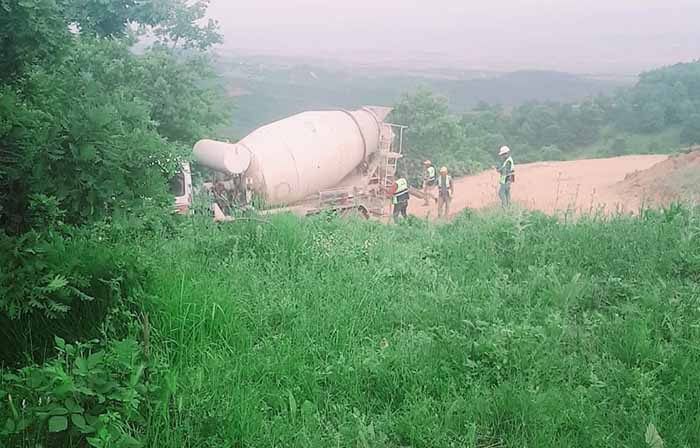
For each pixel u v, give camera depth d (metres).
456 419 4.00
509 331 4.89
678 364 4.61
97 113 5.22
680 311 5.46
